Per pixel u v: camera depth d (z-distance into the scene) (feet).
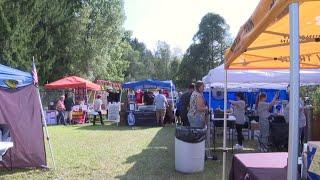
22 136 30.30
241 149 39.27
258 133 42.63
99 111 75.82
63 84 84.43
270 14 8.93
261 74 36.78
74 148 42.11
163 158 35.83
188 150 29.35
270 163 14.39
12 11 105.60
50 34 118.93
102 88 112.57
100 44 131.64
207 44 209.97
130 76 262.06
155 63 286.66
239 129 39.88
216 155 36.70
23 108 30.35
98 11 135.33
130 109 74.54
